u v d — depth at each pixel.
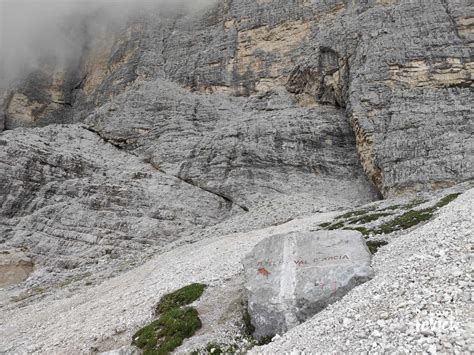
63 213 48.47
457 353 8.93
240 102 77.19
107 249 45.00
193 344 16.02
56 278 39.91
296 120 65.00
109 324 20.19
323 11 84.88
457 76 55.91
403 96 55.25
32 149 54.09
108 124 68.81
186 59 93.75
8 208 48.34
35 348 19.59
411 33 60.38
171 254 37.62
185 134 65.38
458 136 48.94
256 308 16.36
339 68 66.19
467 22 59.31
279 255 18.20
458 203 26.70
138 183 54.53
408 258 15.98
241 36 90.38
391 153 50.53
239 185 55.19
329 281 16.25
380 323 11.32
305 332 13.41
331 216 40.69
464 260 13.12
